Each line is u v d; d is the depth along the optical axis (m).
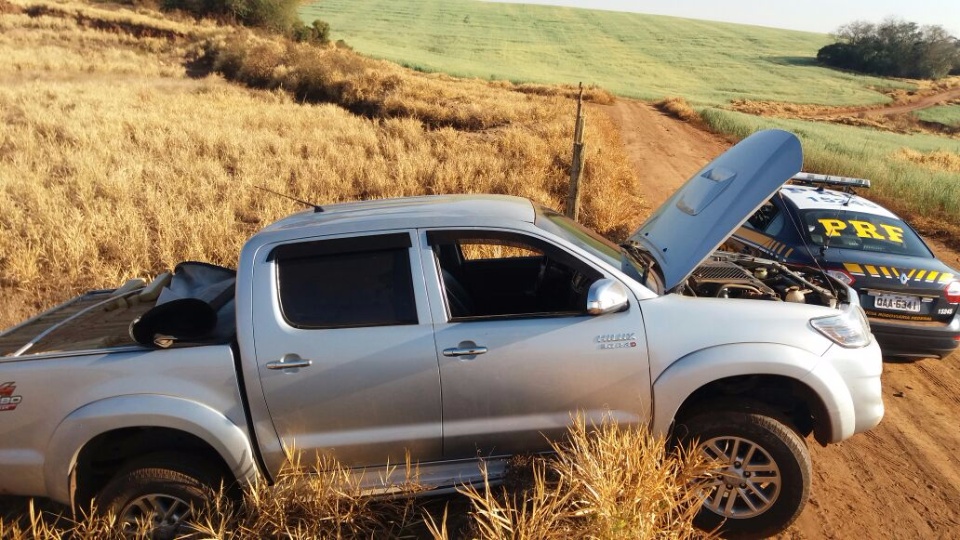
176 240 7.88
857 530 3.66
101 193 9.76
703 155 22.06
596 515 2.82
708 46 98.12
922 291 5.50
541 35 94.62
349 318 3.24
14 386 3.12
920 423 5.07
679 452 3.25
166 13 48.47
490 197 4.07
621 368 3.27
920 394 5.62
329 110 20.47
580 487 2.94
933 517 3.80
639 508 2.91
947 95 76.44
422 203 3.80
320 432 3.23
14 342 3.50
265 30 48.72
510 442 3.33
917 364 6.32
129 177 10.41
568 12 120.69
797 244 6.00
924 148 33.84
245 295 3.23
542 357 3.23
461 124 20.89
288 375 3.15
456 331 3.23
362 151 14.19
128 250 7.41
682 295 3.57
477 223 3.41
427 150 14.71
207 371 3.15
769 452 3.30
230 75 30.02
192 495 3.18
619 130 27.45
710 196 3.82
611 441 3.05
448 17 102.00
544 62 74.69
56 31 36.19
